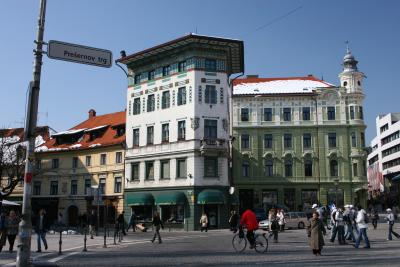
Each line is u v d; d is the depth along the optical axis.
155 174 48.66
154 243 27.20
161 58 50.31
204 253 19.38
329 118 63.88
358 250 19.69
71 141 61.97
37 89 12.19
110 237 33.69
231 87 65.44
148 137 50.38
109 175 54.16
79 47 12.40
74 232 39.03
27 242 11.49
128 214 49.97
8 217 20.77
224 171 46.50
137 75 52.97
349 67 65.56
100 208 54.00
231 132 64.50
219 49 47.59
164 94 49.59
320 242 17.62
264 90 66.56
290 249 20.88
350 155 62.69
